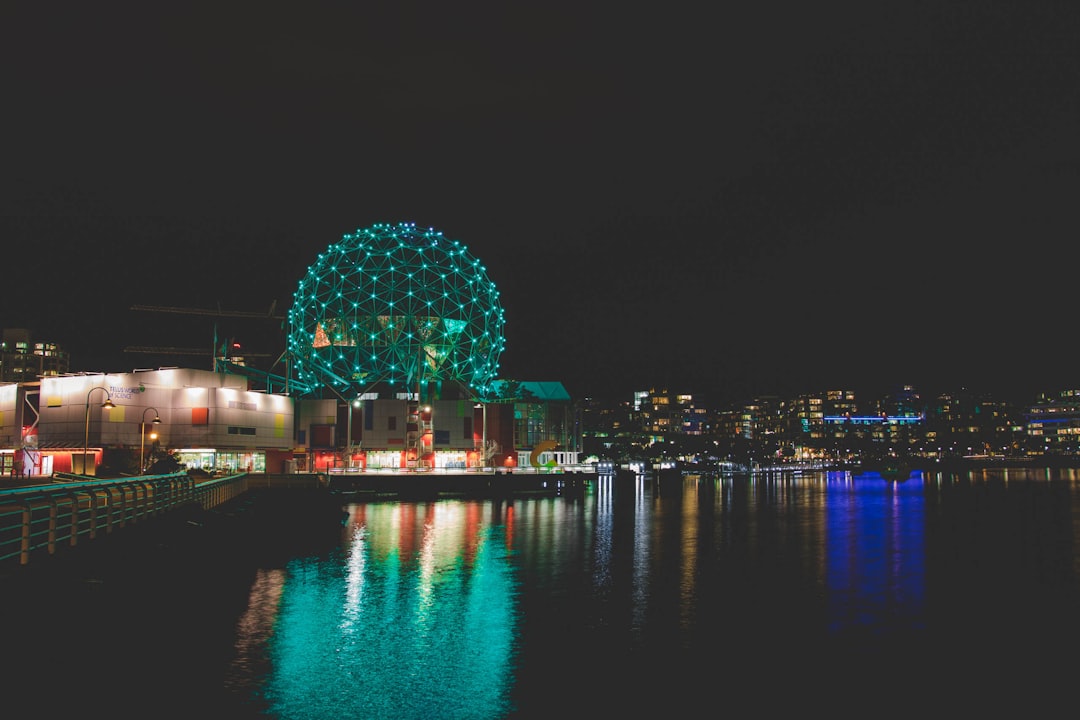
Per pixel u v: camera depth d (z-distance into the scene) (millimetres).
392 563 47312
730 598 37000
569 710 21781
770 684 24297
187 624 29562
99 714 18938
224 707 20781
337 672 24469
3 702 18938
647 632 30250
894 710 22391
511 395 164000
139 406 99125
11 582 21484
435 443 143625
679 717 21469
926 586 40562
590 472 155375
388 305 149500
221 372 114875
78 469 95875
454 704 22031
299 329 147000
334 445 135125
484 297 157125
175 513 42375
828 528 72625
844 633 30516
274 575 42250
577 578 42344
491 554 51906
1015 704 22953
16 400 106062
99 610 23578
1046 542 60906
